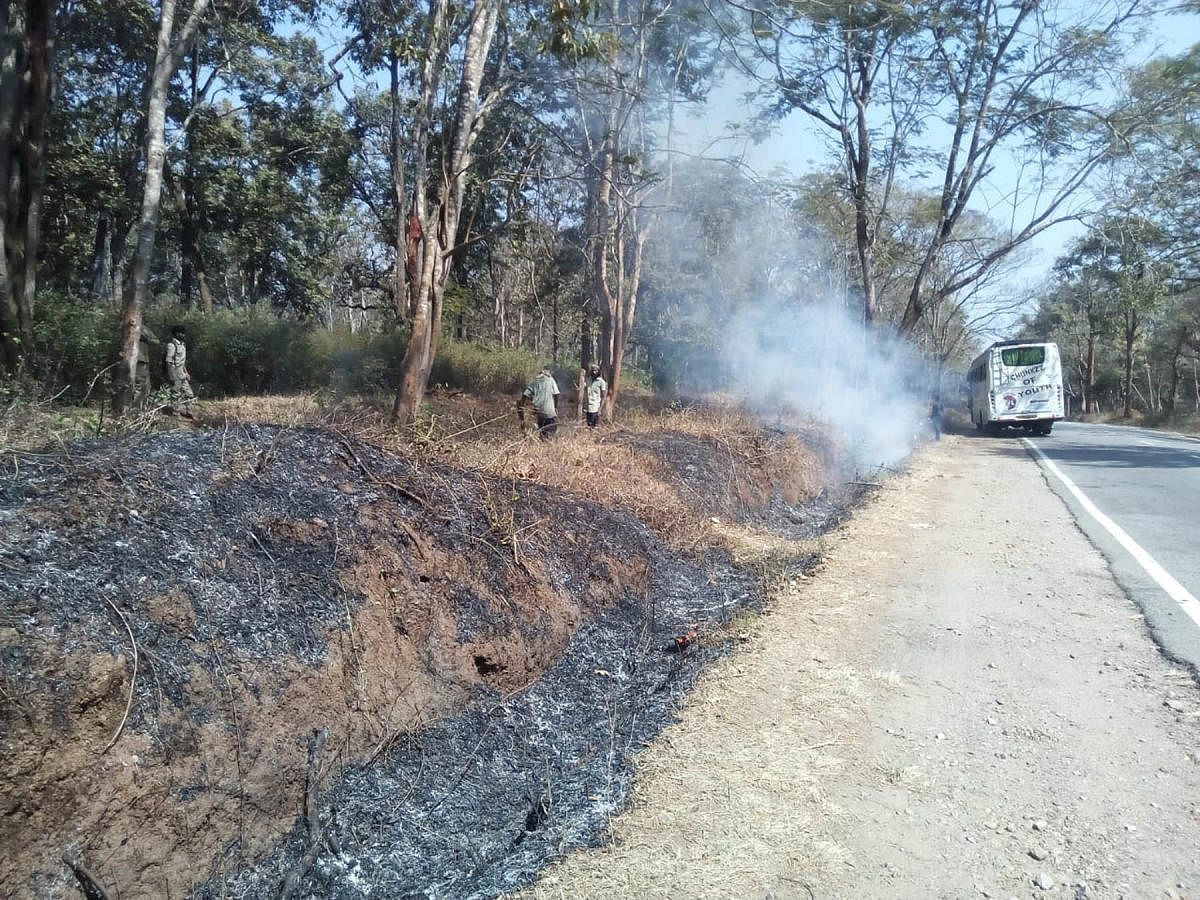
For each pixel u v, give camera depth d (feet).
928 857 10.71
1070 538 28.02
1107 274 63.98
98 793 9.69
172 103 63.52
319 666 12.68
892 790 12.26
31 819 9.12
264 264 85.76
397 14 30.99
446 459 20.85
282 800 11.60
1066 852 10.67
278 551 13.79
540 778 13.89
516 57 35.47
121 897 9.65
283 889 10.65
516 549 18.11
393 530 15.85
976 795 12.07
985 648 17.56
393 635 14.33
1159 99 54.24
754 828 11.43
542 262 74.74
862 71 58.03
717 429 39.68
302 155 70.08
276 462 15.74
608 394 45.62
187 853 10.39
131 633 10.81
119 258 82.02
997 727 14.03
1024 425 91.04
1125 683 15.47
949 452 64.80
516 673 16.15
